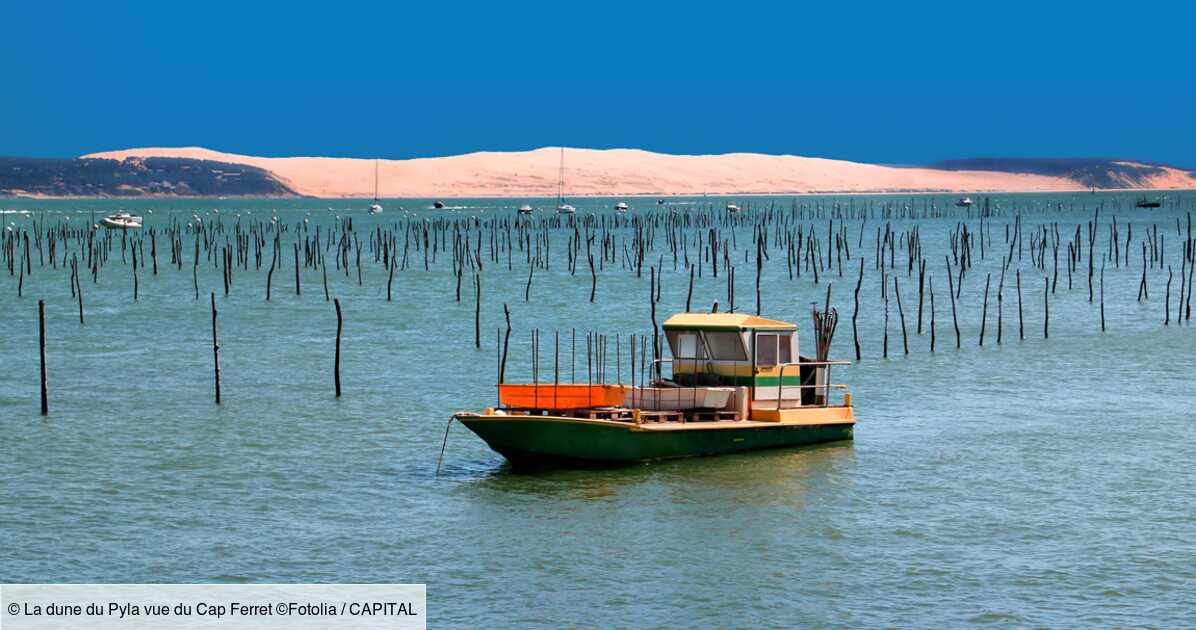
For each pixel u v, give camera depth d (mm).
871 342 153000
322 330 166250
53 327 170625
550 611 59719
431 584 63250
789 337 90812
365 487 80938
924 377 126500
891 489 79812
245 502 77688
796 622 58375
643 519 73188
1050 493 79125
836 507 75750
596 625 58062
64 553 68000
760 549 68000
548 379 126875
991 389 119562
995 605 60281
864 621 58500
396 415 105875
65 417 104875
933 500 77438
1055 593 61750
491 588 62656
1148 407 109062
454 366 134375
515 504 76375
